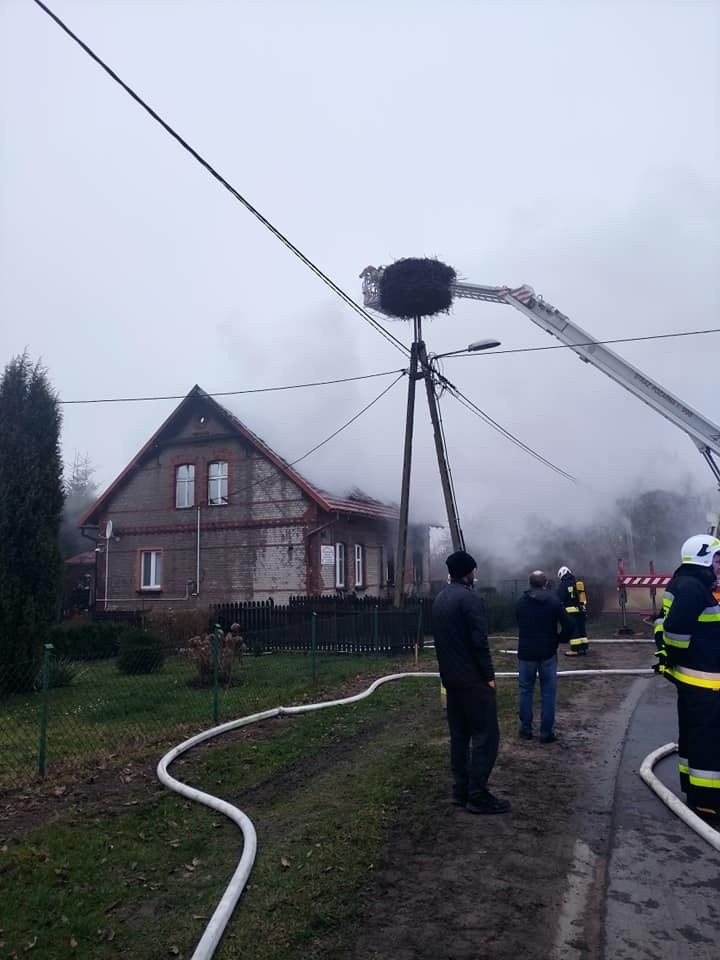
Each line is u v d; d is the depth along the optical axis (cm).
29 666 1109
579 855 432
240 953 337
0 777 632
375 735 748
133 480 2386
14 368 1213
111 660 1542
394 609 1467
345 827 482
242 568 2170
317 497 2070
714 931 346
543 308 1900
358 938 346
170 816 521
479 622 507
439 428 1656
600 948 333
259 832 483
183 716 859
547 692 695
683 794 533
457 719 522
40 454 1198
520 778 582
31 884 415
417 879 405
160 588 2289
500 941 340
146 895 399
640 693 956
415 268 1625
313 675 1091
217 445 2261
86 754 701
